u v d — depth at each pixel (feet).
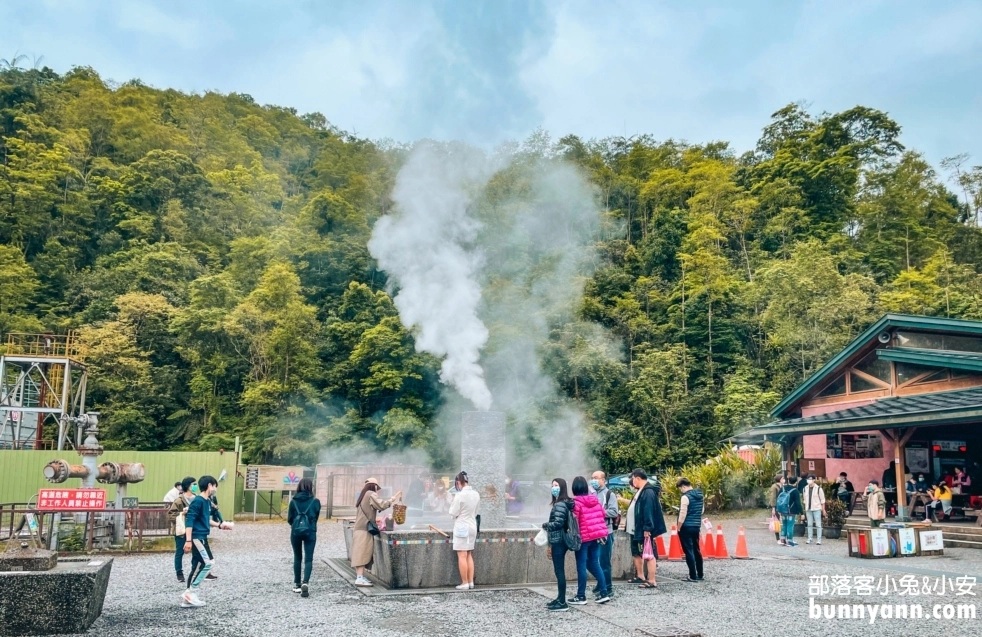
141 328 132.98
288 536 58.18
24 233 156.97
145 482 69.51
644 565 32.65
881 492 53.57
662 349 137.49
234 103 289.53
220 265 163.94
